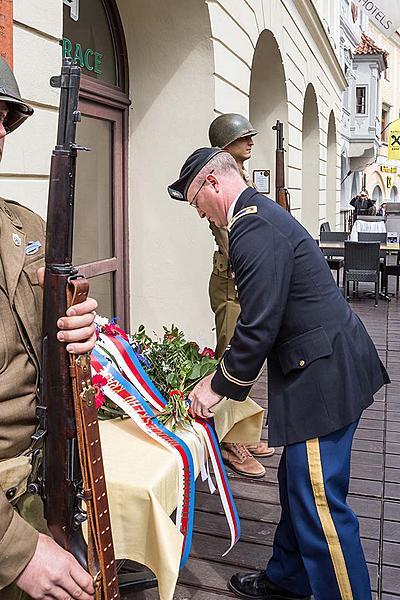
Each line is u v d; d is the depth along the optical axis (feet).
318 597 7.40
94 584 4.59
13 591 4.75
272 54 26.68
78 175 14.12
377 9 41.78
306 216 44.32
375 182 102.27
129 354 8.21
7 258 4.80
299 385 7.29
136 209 16.69
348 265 32.60
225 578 9.07
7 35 8.27
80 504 4.62
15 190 8.87
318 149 43.32
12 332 4.70
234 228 7.35
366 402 7.48
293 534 8.13
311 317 7.26
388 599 8.68
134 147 16.51
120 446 7.18
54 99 9.65
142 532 6.32
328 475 7.24
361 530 10.39
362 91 80.02
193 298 16.52
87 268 14.60
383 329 26.66
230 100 17.61
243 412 9.60
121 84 16.12
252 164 29.78
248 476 12.02
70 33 13.51
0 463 4.67
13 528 4.31
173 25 15.57
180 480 7.00
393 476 12.42
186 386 8.45
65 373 4.43
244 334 7.15
